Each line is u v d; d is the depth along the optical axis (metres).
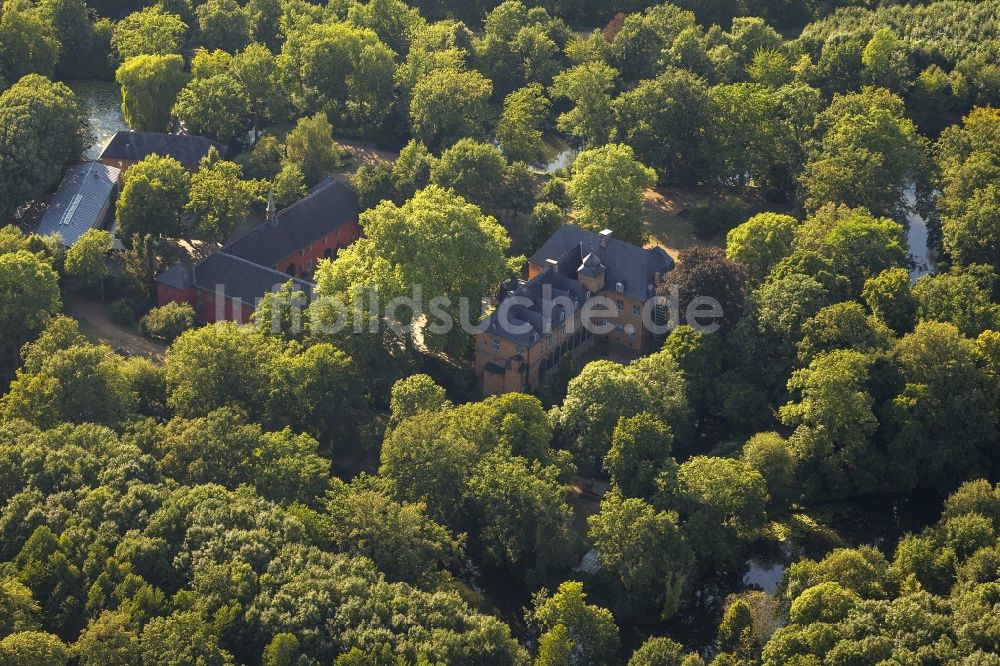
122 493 171.62
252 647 153.75
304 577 159.25
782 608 174.00
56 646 145.62
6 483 171.38
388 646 148.88
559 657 156.75
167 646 146.25
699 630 179.25
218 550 161.75
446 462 183.62
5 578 156.12
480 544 186.75
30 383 189.88
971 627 154.25
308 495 181.38
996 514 184.25
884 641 154.38
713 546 183.75
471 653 154.50
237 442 183.12
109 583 156.75
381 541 170.38
